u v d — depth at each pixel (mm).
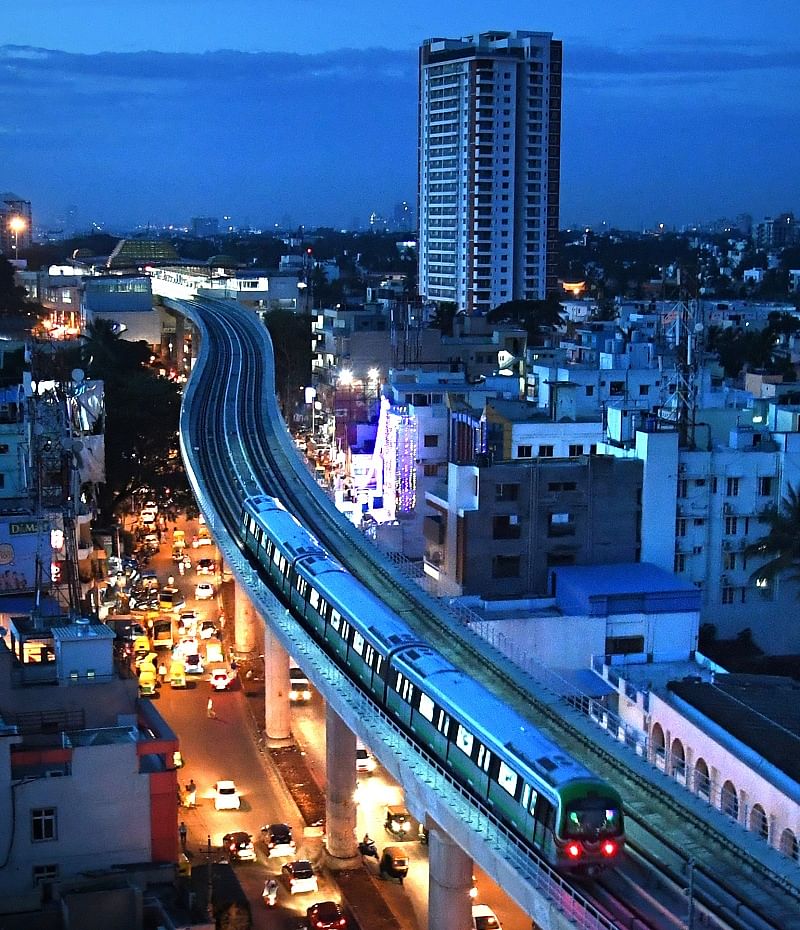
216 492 124875
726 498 98000
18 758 57031
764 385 153125
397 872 70188
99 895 51750
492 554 94562
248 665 104438
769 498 98812
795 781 62438
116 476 147625
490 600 90375
